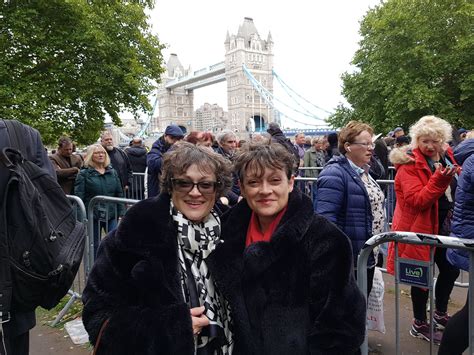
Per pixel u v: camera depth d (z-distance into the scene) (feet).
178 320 4.90
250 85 306.55
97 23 49.90
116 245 5.07
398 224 10.84
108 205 13.55
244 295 5.28
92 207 13.91
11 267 6.16
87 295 5.21
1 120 6.80
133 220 5.13
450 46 79.30
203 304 5.33
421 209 10.29
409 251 7.82
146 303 4.99
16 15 44.24
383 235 7.13
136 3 57.21
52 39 47.03
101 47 49.44
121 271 5.08
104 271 5.14
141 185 30.94
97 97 53.21
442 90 78.54
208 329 5.32
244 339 5.16
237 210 5.81
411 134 10.81
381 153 22.85
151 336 4.82
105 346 4.97
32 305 6.52
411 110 75.20
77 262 6.65
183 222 5.40
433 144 10.19
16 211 6.16
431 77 79.25
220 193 5.61
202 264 5.49
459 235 8.52
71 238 6.75
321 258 5.17
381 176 19.22
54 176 7.34
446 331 7.95
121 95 55.16
